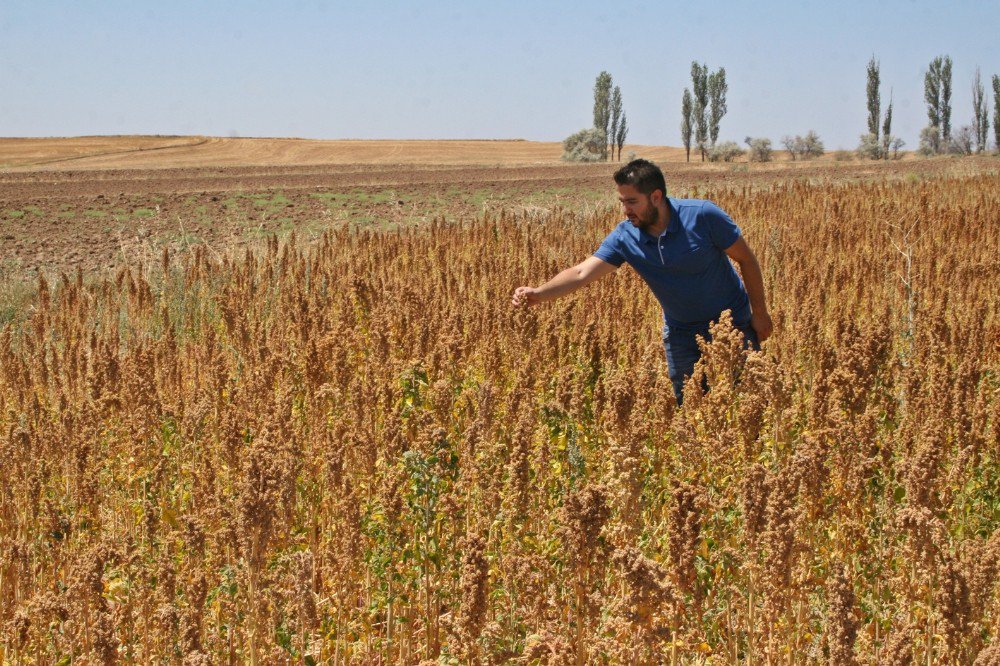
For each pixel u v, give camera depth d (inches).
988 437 226.8
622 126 4466.0
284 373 298.8
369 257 535.8
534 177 2229.3
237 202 1412.4
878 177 1646.2
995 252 496.7
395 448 225.6
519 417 234.7
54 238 1008.2
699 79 4087.1
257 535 171.9
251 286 472.4
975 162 2313.0
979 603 155.1
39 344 407.8
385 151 4648.1
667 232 264.4
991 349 323.9
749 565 163.3
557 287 278.2
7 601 194.5
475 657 155.5
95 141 5044.3
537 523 207.0
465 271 474.3
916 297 383.2
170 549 207.5
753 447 210.1
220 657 176.2
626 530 180.7
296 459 217.2
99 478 237.8
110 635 157.8
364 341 343.9
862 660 150.3
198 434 256.4
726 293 275.7
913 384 247.6
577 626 159.9
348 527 185.3
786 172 2143.2
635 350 327.0
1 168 3225.9
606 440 229.5
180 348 401.1
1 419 292.5
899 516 165.2
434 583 189.0
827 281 416.5
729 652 167.0
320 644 182.9
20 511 231.8
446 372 289.6
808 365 301.1
